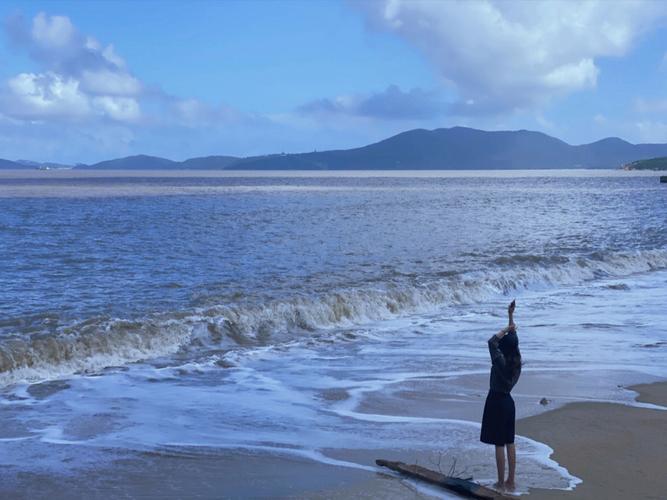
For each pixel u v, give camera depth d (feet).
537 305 67.36
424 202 241.96
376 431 30.94
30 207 195.00
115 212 179.93
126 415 33.14
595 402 35.32
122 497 23.52
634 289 77.51
